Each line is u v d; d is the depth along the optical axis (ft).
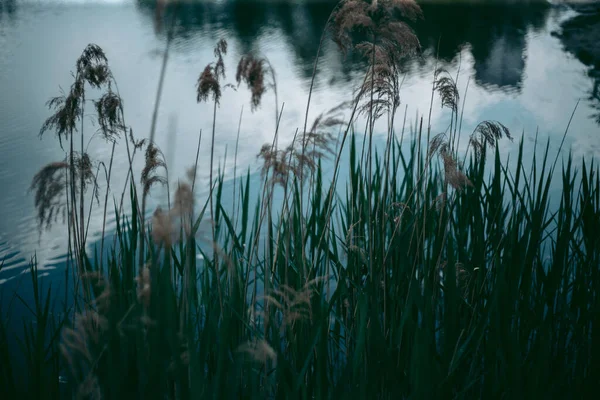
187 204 5.88
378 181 11.39
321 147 9.22
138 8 107.45
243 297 8.80
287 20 90.99
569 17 86.07
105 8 108.17
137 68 55.98
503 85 47.29
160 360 6.16
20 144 33.32
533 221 10.26
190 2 117.29
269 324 8.42
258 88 8.29
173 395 7.93
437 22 86.17
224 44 8.55
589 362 9.87
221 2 118.21
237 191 24.66
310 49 65.92
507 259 9.73
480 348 9.64
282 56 62.18
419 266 10.55
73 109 8.89
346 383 8.68
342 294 10.40
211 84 8.30
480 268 9.98
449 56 60.75
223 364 7.04
